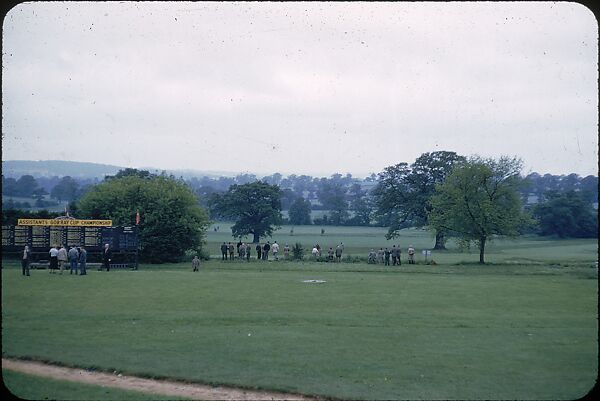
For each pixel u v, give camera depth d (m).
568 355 19.08
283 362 18.16
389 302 30.62
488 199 66.81
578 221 119.50
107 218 61.47
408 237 147.12
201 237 65.94
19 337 21.00
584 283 41.62
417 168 115.19
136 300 30.20
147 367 17.56
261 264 59.03
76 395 15.21
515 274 49.91
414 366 17.84
